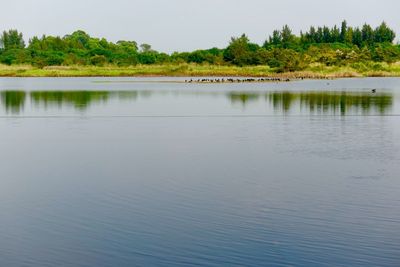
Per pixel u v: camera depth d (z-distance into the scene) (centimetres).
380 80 12644
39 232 1653
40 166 2597
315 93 7588
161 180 2291
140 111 5169
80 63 18912
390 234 1611
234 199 1991
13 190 2142
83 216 1798
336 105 5625
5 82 12006
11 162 2697
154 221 1741
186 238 1592
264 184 2216
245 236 1603
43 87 9638
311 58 17075
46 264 1427
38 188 2172
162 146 3144
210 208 1881
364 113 4831
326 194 2053
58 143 3272
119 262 1434
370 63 16838
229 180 2288
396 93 7500
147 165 2609
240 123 4197
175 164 2627
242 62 18300
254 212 1833
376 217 1769
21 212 1850
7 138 3478
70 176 2380
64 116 4772
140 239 1588
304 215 1795
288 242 1555
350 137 3419
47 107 5625
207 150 3003
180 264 1416
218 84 10588
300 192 2084
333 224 1703
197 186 2186
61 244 1557
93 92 8075
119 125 4119
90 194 2072
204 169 2511
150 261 1438
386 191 2089
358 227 1673
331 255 1462
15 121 4425
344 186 2170
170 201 1969
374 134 3541
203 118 4575
